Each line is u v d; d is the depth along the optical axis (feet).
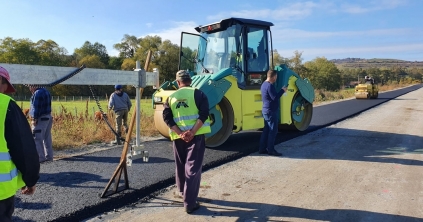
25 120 7.39
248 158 20.83
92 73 11.89
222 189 15.05
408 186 15.26
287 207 12.96
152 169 17.56
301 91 28.14
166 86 24.09
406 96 100.94
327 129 32.63
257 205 13.17
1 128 6.91
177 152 13.25
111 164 18.79
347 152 22.22
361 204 13.19
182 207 13.09
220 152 21.56
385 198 13.80
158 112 23.71
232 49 24.36
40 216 11.55
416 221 11.66
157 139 26.94
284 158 20.68
